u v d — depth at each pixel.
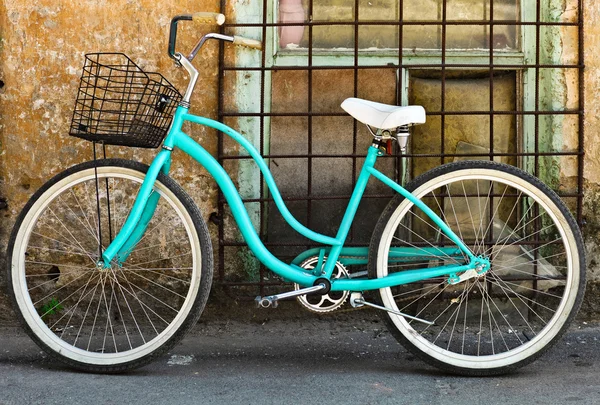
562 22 3.85
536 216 3.90
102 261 3.26
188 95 3.31
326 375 3.35
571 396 3.09
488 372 3.32
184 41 3.86
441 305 3.98
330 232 4.02
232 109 3.90
